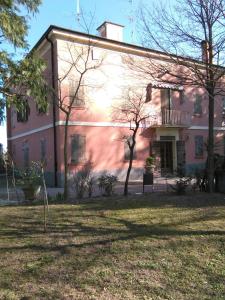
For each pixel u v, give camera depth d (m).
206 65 10.50
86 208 11.23
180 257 6.55
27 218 9.86
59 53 20.98
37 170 14.84
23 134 28.09
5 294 5.03
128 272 5.82
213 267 6.11
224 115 28.81
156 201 12.40
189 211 10.58
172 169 26.20
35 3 10.13
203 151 28.17
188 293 5.11
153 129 25.48
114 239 7.61
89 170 18.78
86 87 21.97
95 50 22.11
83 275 5.69
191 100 27.64
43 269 5.95
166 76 13.45
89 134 22.25
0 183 24.05
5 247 7.14
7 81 10.30
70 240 7.57
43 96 10.91
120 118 23.20
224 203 11.83
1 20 9.29
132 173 24.05
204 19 11.13
